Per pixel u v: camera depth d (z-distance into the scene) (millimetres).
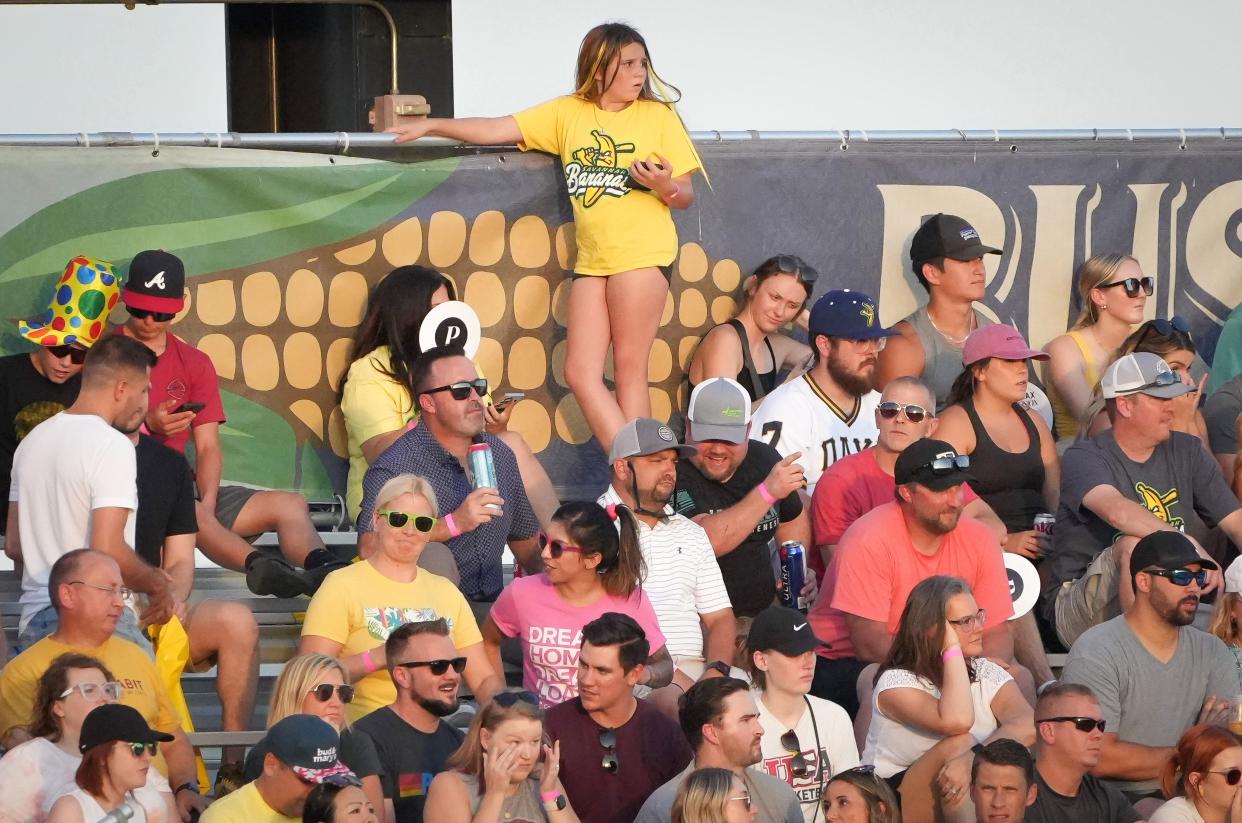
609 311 29062
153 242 28516
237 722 24641
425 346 27875
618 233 28750
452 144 29406
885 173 31594
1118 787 24688
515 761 20891
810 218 31281
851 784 22016
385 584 24078
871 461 27797
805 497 28828
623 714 22500
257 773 21109
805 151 31203
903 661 23797
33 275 28125
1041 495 29391
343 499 29031
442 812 21047
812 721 23406
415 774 22359
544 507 28328
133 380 24031
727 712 21672
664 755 22547
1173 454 28422
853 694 25781
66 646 22406
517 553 27688
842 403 29469
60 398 26828
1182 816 22766
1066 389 31688
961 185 31953
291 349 28938
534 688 24219
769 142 31016
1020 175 32156
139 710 22422
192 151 28594
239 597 28266
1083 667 24781
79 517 23562
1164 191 32719
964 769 22906
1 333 28016
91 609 22281
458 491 26516
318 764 20500
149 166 28469
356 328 29125
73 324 26453
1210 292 32969
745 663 23984
